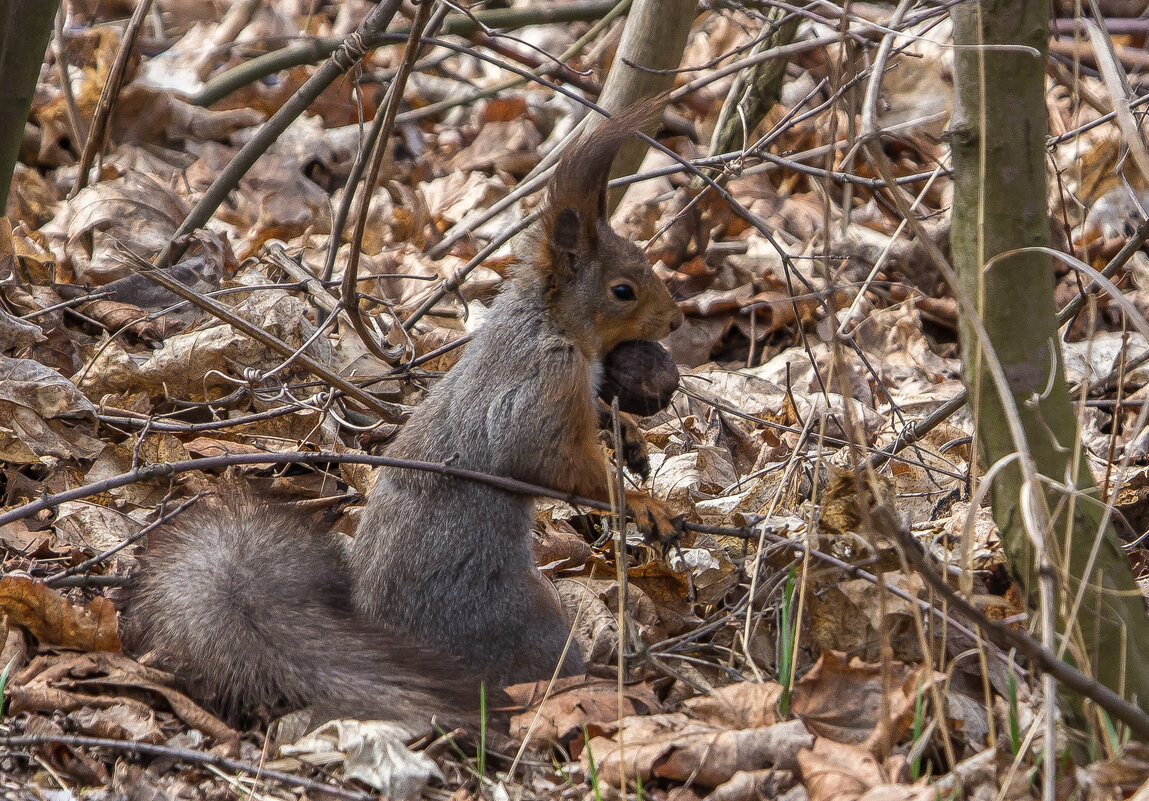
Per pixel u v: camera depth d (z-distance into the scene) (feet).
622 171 39.96
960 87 19.67
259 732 22.24
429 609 24.20
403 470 24.99
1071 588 19.89
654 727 21.24
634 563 28.89
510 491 24.50
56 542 27.55
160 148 53.72
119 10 65.87
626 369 26.20
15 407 30.25
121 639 24.27
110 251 40.70
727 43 60.44
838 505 24.76
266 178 51.11
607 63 61.21
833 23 27.04
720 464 34.01
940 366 42.37
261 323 35.65
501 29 54.03
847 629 24.64
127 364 34.17
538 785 20.68
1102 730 19.42
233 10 63.00
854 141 19.35
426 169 55.16
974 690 23.53
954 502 31.14
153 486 30.30
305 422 33.73
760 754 20.16
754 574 23.41
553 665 24.18
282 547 24.68
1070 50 52.85
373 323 38.09
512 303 25.48
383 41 35.47
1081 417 18.66
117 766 20.33
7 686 21.84
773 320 43.73
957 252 20.29
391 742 20.85
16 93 33.63
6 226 36.70
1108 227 45.68
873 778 19.13
